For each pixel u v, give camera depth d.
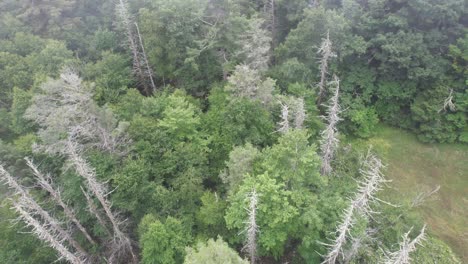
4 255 22.11
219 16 33.12
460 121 33.25
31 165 20.23
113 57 34.22
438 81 33.53
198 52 31.69
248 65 29.80
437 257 23.64
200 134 27.94
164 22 32.00
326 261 19.59
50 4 38.91
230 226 21.08
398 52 31.95
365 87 35.56
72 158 21.20
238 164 22.44
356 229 19.73
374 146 30.48
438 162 33.09
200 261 15.53
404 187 31.44
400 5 34.16
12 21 37.50
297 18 36.47
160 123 26.80
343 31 33.03
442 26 33.72
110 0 40.09
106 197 23.28
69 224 24.06
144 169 24.02
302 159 20.59
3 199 23.52
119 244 23.70
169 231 21.81
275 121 29.23
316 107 31.73
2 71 32.16
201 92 34.97
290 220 20.61
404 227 23.42
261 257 25.06
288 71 32.09
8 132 31.97
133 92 30.50
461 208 29.81
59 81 23.73
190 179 24.34
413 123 35.28
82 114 23.83
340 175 25.83
